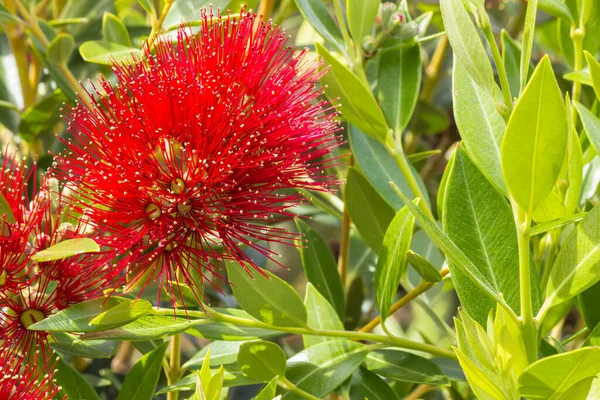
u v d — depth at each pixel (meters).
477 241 0.35
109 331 0.34
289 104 0.36
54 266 0.35
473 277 0.31
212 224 0.35
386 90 0.42
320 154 0.37
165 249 0.35
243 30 0.36
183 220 0.35
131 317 0.34
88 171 0.35
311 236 0.43
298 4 0.41
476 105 0.35
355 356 0.37
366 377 0.39
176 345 0.40
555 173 0.30
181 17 0.42
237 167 0.35
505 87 0.31
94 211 0.35
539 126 0.29
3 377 0.34
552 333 0.47
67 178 0.35
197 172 0.34
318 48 0.38
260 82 0.36
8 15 0.44
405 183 0.42
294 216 0.36
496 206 0.36
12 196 0.35
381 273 0.37
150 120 0.34
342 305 0.42
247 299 0.36
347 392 0.38
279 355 0.35
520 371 0.32
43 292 0.35
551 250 0.38
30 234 0.36
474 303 0.35
